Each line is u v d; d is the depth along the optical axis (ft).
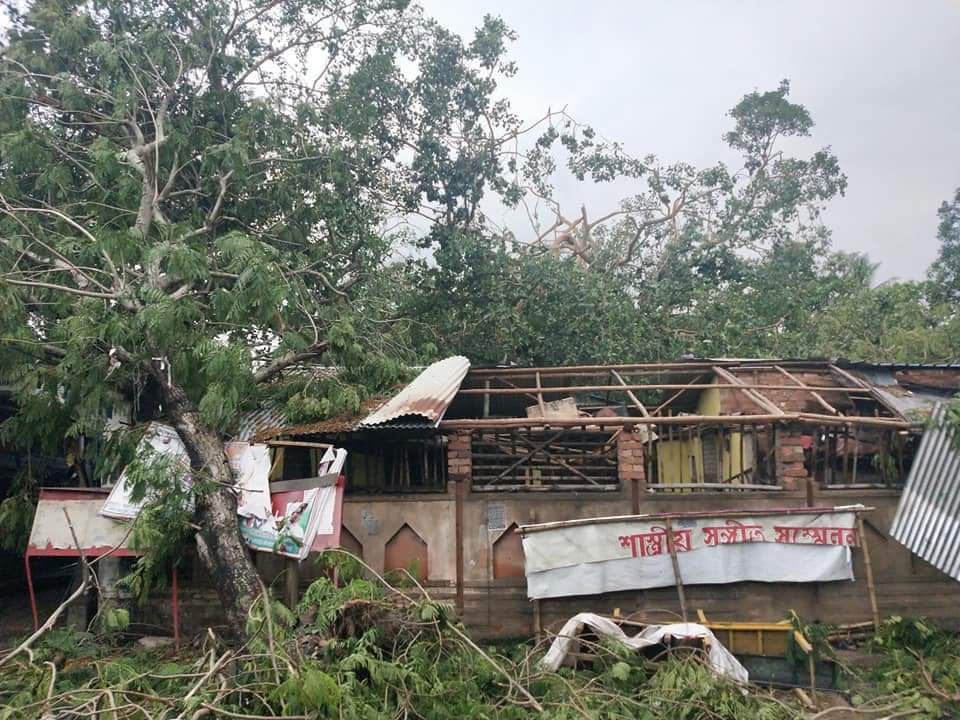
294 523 30.50
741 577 30.37
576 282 50.78
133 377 33.35
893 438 35.65
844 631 30.71
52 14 39.75
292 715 19.20
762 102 74.38
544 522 33.83
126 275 33.55
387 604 24.66
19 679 24.21
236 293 31.83
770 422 33.40
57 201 40.40
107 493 33.24
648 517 30.60
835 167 69.15
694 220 65.67
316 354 37.99
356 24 46.52
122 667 23.25
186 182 43.83
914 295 68.18
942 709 23.45
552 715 21.49
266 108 42.39
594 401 49.88
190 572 35.53
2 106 38.42
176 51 40.93
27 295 35.22
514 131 53.11
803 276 65.98
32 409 33.09
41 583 50.49
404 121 51.42
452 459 34.55
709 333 55.47
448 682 22.54
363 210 45.47
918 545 29.17
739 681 23.90
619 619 28.04
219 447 31.89
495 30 51.08
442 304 50.65
